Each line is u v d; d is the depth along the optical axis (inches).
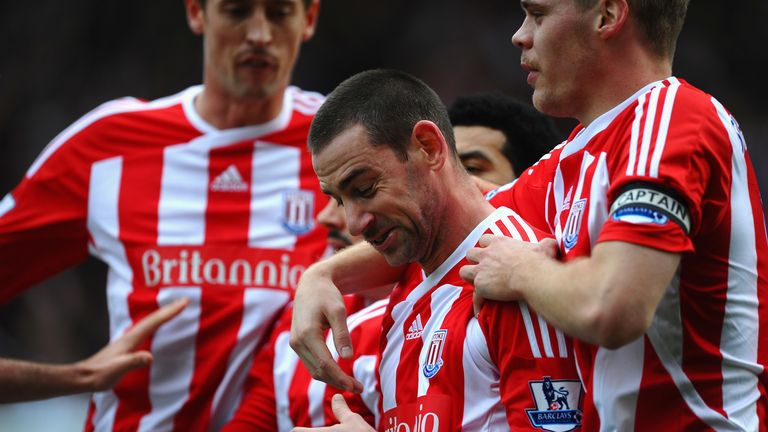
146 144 624.7
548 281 323.3
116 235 614.9
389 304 410.3
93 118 633.6
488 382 358.3
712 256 345.1
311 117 638.5
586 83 363.9
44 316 1587.1
